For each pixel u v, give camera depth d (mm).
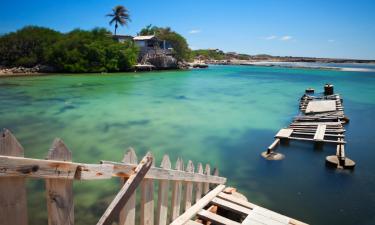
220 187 6754
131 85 40750
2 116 19031
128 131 16469
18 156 1926
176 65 83312
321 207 8273
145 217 3809
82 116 19922
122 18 80125
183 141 14992
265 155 12758
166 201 4461
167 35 87625
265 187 9617
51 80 43875
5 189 1852
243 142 15133
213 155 12961
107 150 12969
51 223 2271
